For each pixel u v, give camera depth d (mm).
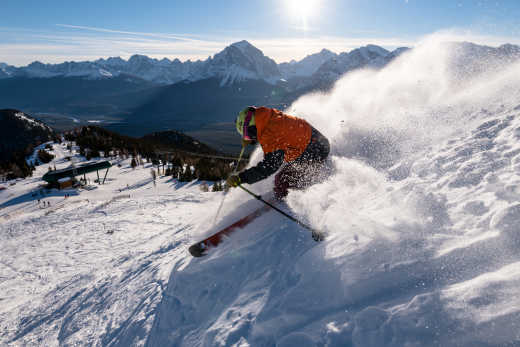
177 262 3939
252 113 3012
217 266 2986
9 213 22891
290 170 3184
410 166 3514
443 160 3154
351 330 1578
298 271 2230
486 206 1917
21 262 12406
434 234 1889
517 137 2838
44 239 15555
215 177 32844
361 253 1987
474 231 1760
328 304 1835
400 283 1671
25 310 5719
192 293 2947
